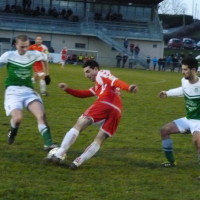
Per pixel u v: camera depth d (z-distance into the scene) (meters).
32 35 111.75
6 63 16.80
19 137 19.81
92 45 113.94
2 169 14.86
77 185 13.59
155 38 116.19
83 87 45.53
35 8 114.94
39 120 16.36
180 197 13.04
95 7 117.25
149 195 13.03
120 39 115.69
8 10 112.12
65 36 113.06
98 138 15.45
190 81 15.47
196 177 15.25
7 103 16.72
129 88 14.75
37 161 16.06
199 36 171.88
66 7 116.44
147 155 17.98
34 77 31.56
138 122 26.19
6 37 110.62
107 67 104.56
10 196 12.33
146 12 118.44
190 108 15.70
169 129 16.22
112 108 15.44
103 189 13.36
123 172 15.35
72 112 28.31
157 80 64.75
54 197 12.44
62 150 15.48
